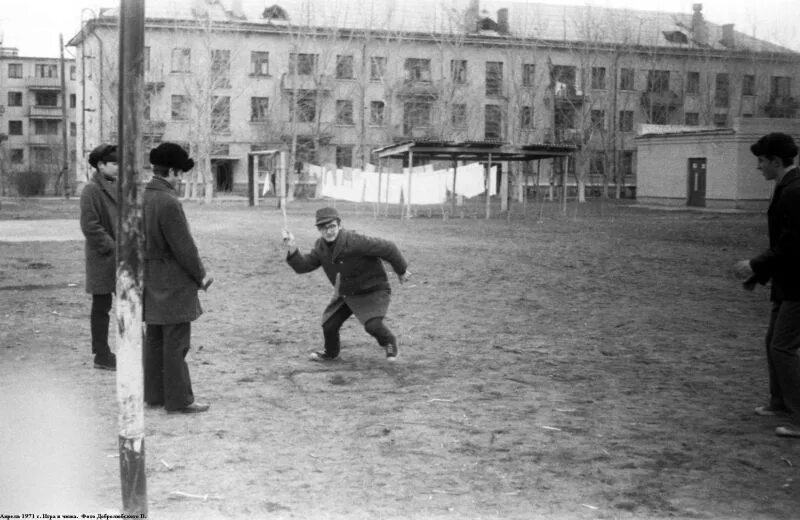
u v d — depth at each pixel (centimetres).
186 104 6306
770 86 7219
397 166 6806
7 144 9362
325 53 6206
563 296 1305
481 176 3750
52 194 6669
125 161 368
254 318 1080
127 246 371
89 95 6875
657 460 517
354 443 546
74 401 648
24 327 987
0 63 9356
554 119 6662
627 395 687
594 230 2950
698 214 4197
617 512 431
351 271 782
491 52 6931
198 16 6147
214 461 506
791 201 556
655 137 5047
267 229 2786
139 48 364
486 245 2252
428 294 1310
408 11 7031
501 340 933
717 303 1245
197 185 6153
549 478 482
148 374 638
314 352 823
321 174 4188
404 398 669
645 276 1586
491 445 545
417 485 467
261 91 6600
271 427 582
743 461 515
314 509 429
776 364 576
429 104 6788
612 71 6800
